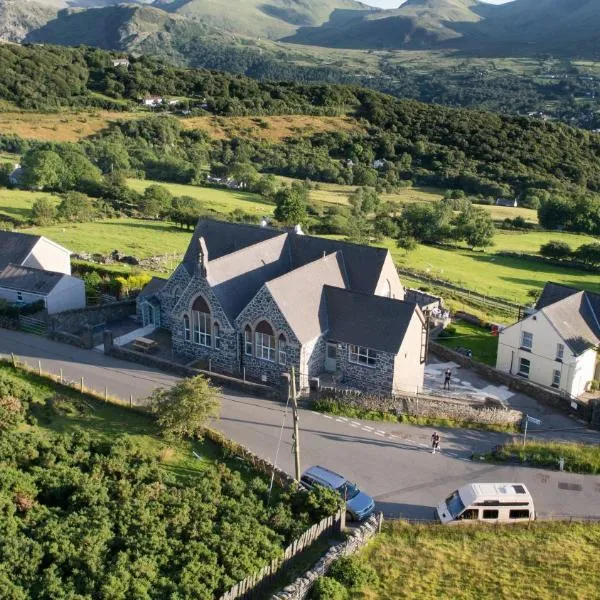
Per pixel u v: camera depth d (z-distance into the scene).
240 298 62.53
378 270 65.19
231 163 190.62
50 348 65.75
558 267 127.44
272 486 43.47
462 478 47.72
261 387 57.69
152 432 49.81
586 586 37.38
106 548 34.25
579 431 55.84
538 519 42.56
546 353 62.78
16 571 32.19
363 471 47.84
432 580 37.28
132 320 74.25
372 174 192.62
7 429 45.47
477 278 110.56
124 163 171.88
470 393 60.97
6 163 150.88
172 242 109.75
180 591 32.00
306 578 34.88
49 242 82.94
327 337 60.72
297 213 127.75
